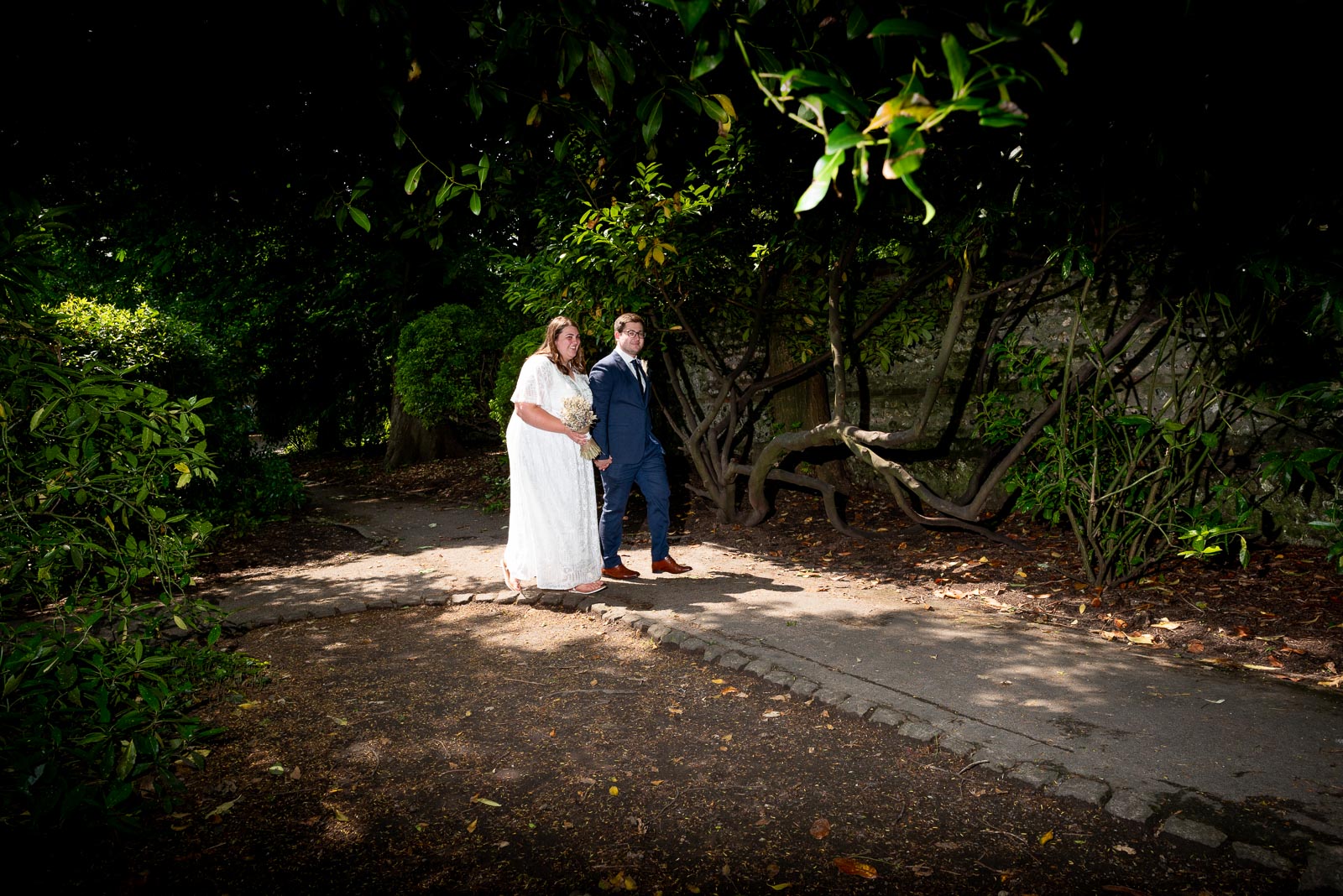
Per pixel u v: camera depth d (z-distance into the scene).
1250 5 2.69
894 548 6.46
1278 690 3.57
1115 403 5.45
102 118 5.18
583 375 5.44
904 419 7.88
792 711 3.57
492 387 12.88
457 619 5.09
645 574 6.01
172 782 2.83
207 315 16.27
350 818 2.77
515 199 7.61
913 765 3.05
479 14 2.87
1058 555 5.76
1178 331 5.65
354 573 6.39
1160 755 2.99
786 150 6.06
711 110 2.49
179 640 4.55
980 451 7.17
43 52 4.42
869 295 7.74
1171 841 2.50
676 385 8.02
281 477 9.40
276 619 5.11
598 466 5.32
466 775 3.06
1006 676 3.82
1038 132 3.74
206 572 6.57
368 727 3.50
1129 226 4.95
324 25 3.97
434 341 12.39
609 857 2.52
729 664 4.11
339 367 19.02
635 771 3.07
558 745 3.30
